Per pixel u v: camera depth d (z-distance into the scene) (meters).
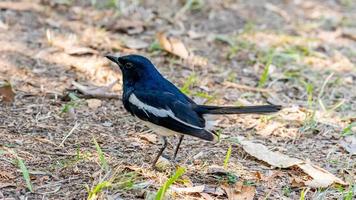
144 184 8.65
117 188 8.55
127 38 14.28
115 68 12.80
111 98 11.67
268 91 12.56
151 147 10.07
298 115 11.60
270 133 10.87
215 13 16.36
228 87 12.62
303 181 9.10
